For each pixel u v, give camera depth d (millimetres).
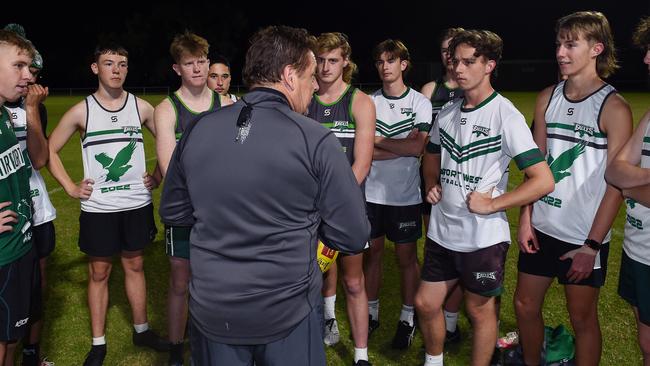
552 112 2850
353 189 1872
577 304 2812
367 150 3107
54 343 3684
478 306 2840
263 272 1845
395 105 3838
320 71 3072
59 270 4930
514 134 2541
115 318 4047
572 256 2721
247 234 1826
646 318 2525
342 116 3139
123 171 3430
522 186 2523
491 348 2902
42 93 3068
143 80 44969
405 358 3510
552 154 2828
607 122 2625
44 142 3154
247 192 1800
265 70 1889
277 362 1924
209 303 1896
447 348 3629
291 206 1830
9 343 2715
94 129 3398
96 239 3361
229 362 1945
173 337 3311
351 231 1897
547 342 3234
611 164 2512
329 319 3695
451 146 2812
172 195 2027
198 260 1925
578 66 2684
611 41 2668
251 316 1871
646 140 2412
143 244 3529
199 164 1856
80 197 3311
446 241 2838
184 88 3264
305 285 1912
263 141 1799
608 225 2600
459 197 2768
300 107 1997
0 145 2520
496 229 2730
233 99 4262
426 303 2961
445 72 4215
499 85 42719
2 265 2523
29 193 2740
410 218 3664
